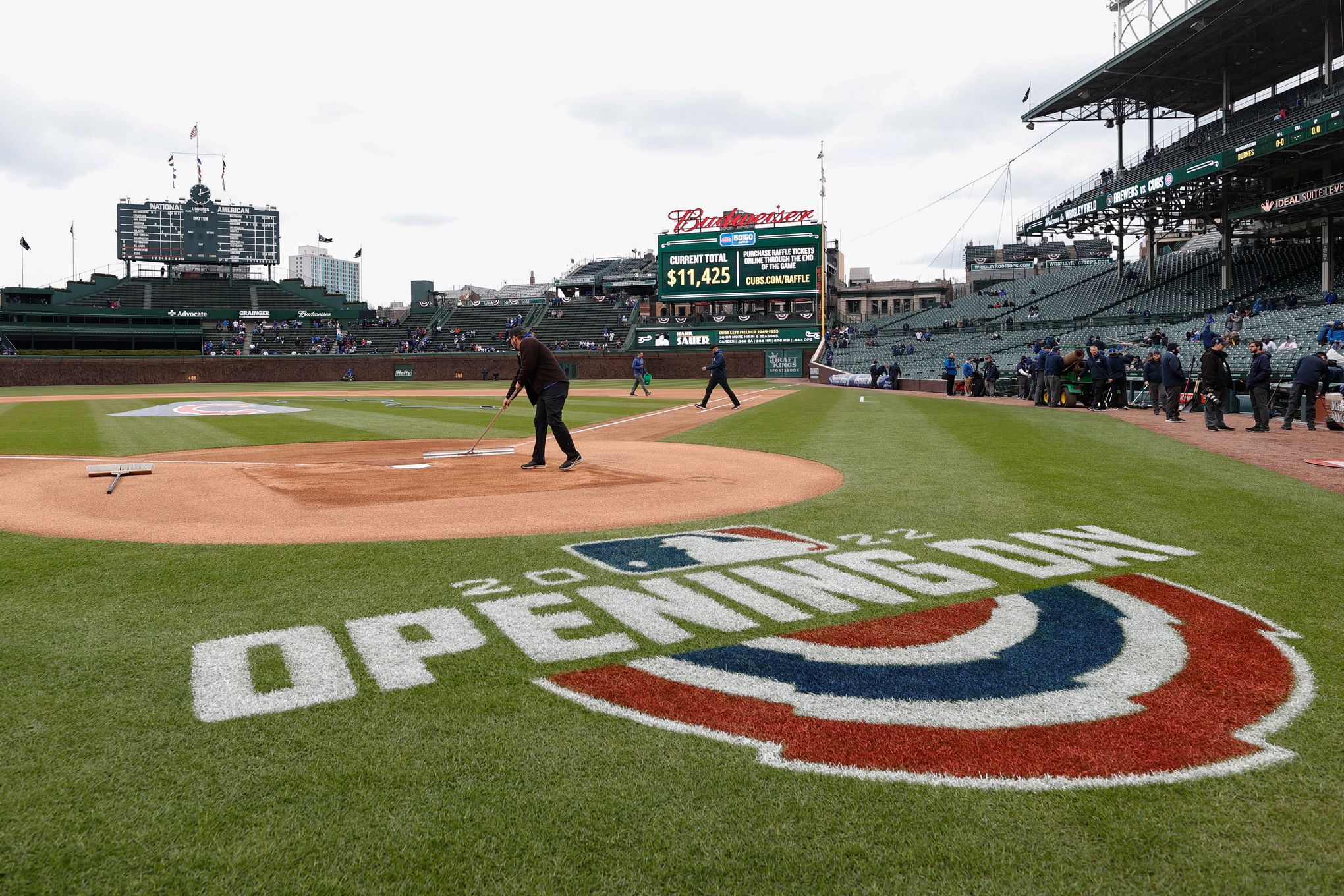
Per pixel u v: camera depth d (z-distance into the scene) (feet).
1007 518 21.97
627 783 8.62
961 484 27.81
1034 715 10.14
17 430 59.36
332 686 11.06
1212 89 137.59
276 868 7.29
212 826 7.91
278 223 263.08
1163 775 8.68
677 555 18.28
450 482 30.58
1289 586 15.37
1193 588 15.30
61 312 222.89
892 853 7.45
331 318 248.93
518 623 13.61
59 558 18.45
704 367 193.77
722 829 7.80
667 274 201.67
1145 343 112.68
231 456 41.27
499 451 41.86
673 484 29.66
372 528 21.70
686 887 6.99
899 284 299.38
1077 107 147.02
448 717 10.12
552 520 22.65
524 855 7.45
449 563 17.69
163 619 13.97
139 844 7.64
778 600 14.82
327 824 7.94
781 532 20.58
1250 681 11.06
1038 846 7.54
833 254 229.45
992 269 271.90
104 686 11.10
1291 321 98.02
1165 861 7.31
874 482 28.76
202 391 150.41
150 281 245.86
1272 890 6.93
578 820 7.98
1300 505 23.61
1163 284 146.00
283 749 9.34
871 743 9.46
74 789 8.55
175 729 9.85
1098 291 160.35
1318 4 106.93
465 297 338.13
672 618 13.83
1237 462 33.40
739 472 32.63
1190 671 11.41
